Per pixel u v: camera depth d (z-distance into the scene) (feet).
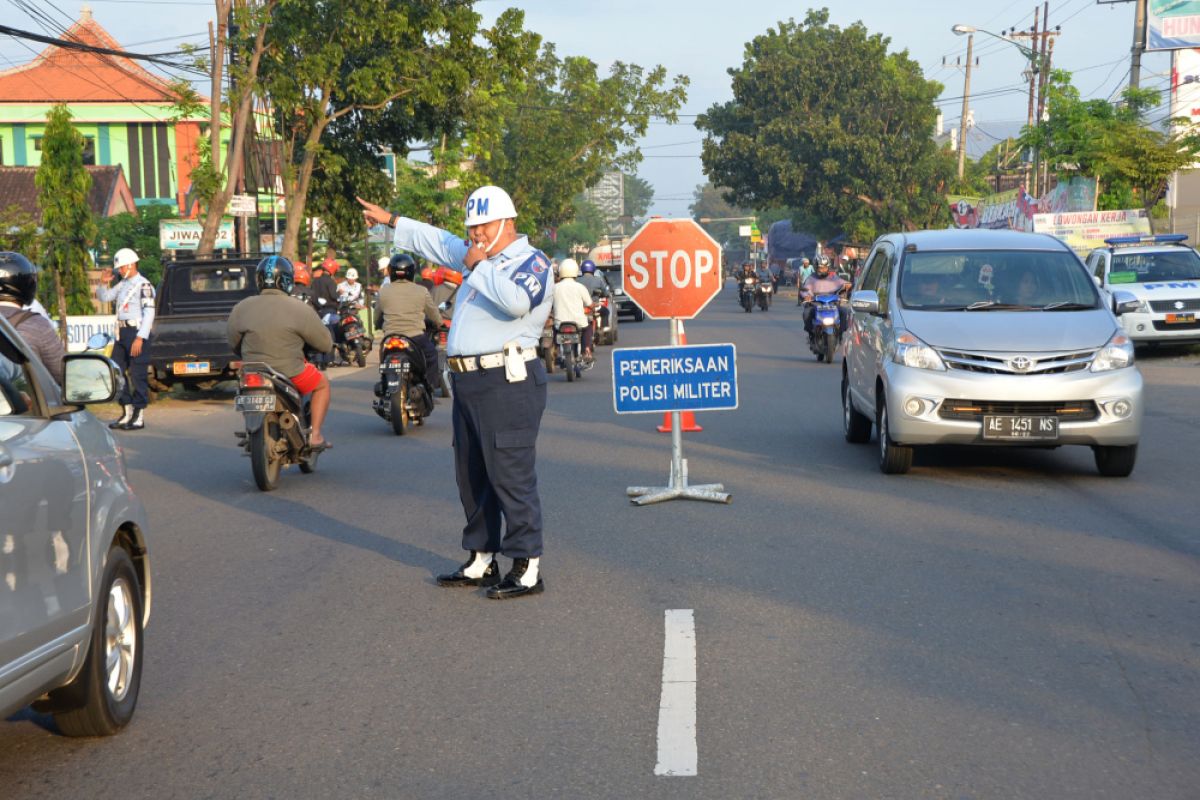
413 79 99.91
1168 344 78.54
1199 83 160.04
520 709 16.70
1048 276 36.65
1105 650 18.98
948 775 14.24
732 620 20.79
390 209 130.41
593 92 201.16
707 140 221.46
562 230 426.10
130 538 17.22
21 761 15.30
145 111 173.17
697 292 32.48
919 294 36.50
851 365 40.83
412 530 28.89
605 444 42.06
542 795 13.91
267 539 28.17
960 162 211.82
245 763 15.08
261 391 33.94
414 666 18.71
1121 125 126.41
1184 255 78.07
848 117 213.66
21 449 13.55
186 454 42.86
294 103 94.12
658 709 16.57
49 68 173.58
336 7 92.79
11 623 12.83
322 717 16.61
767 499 31.53
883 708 16.49
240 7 85.10
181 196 164.76
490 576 23.58
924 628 20.20
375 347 105.50
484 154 119.44
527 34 101.76
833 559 25.00
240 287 64.64
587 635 20.10
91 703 15.40
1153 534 27.09
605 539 27.20
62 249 88.43
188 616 21.85
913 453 37.19
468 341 22.34
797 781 14.12
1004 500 31.12
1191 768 14.39
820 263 77.71
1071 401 32.76
